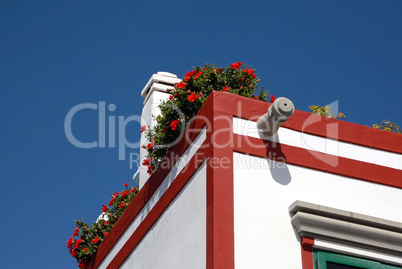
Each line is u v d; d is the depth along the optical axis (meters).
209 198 7.11
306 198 7.45
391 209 7.80
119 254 9.34
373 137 8.16
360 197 7.72
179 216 7.76
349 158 7.91
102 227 10.61
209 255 6.80
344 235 7.25
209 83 8.45
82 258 10.60
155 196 8.55
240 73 8.45
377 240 7.36
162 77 11.34
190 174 7.68
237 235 6.91
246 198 7.16
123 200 10.79
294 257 7.02
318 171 7.68
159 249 8.10
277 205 7.26
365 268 7.25
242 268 6.76
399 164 8.13
